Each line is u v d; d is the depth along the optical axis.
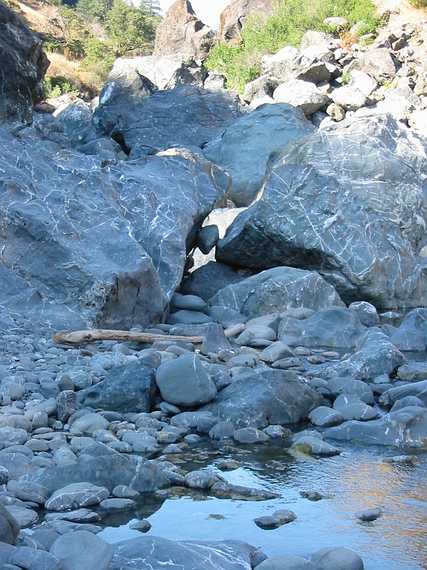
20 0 78.56
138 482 5.91
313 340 10.74
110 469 5.89
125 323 10.73
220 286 13.26
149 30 77.06
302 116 21.45
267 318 11.36
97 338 9.67
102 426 7.13
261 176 19.62
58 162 12.36
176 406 7.71
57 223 10.99
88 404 7.65
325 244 12.89
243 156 20.16
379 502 5.73
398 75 27.17
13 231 10.82
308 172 13.52
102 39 77.81
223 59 34.84
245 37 35.06
